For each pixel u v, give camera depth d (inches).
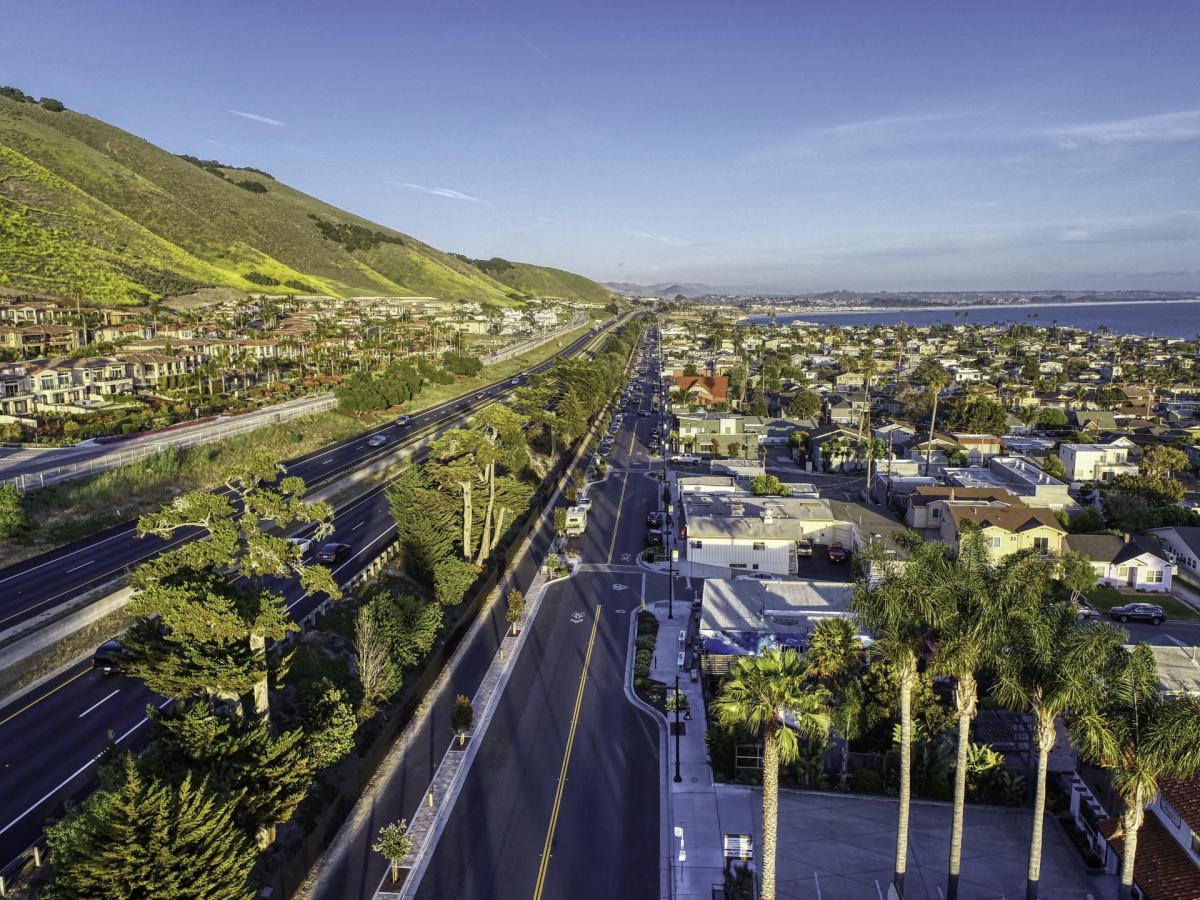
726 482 3518.7
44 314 6161.4
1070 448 4060.0
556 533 2974.9
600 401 5502.0
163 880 857.5
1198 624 2240.4
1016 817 1343.5
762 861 1134.4
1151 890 1072.8
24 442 3444.9
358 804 1360.7
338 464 3599.9
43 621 1764.3
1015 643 1048.2
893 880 1173.7
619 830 1306.6
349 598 1973.4
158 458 3038.9
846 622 1545.3
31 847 1090.1
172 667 1142.3
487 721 1653.5
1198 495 3636.8
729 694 1043.9
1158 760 924.0
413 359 6894.7
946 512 2795.3
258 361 6171.3
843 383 7500.0
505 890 1159.6
